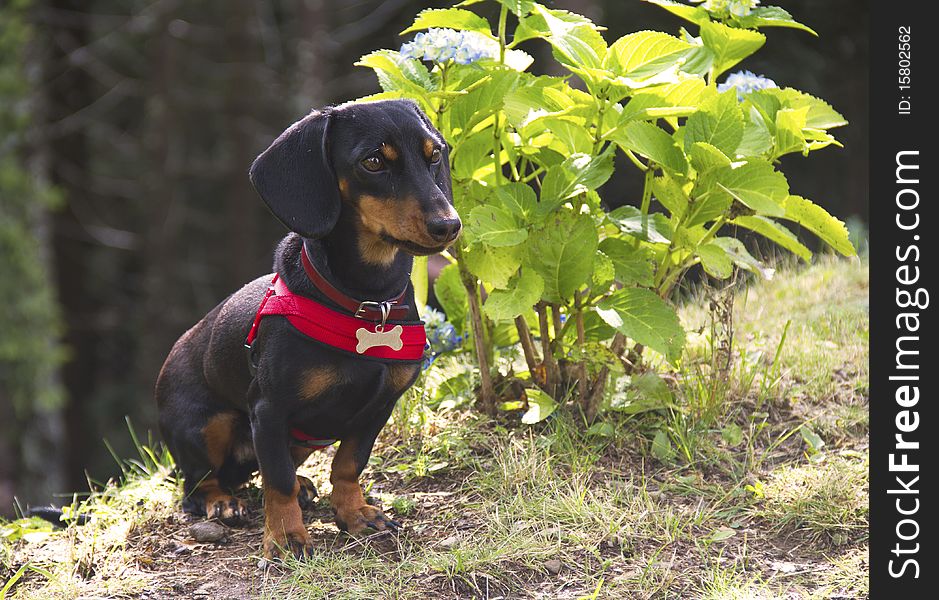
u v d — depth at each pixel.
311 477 4.50
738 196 4.07
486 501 4.03
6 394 13.46
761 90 4.55
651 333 4.18
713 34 4.50
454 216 3.33
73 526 4.20
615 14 12.47
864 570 3.59
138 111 18.06
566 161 4.29
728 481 4.25
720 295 4.72
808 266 7.07
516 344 5.20
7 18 13.27
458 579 3.53
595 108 4.33
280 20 17.95
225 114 15.59
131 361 17.84
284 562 3.62
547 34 4.45
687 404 4.69
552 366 4.57
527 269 4.21
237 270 14.99
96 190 17.19
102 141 17.91
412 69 4.17
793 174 12.66
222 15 17.30
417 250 3.38
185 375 4.15
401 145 3.41
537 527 3.82
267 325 3.58
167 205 15.18
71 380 15.97
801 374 5.14
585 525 3.82
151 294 15.10
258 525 4.09
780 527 3.89
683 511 3.96
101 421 16.73
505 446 4.41
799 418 4.74
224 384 3.95
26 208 13.43
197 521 4.14
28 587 3.78
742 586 3.48
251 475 4.38
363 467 3.88
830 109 4.59
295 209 3.42
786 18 4.51
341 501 3.89
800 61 12.24
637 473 4.28
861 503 3.96
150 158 15.12
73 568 3.85
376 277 3.58
